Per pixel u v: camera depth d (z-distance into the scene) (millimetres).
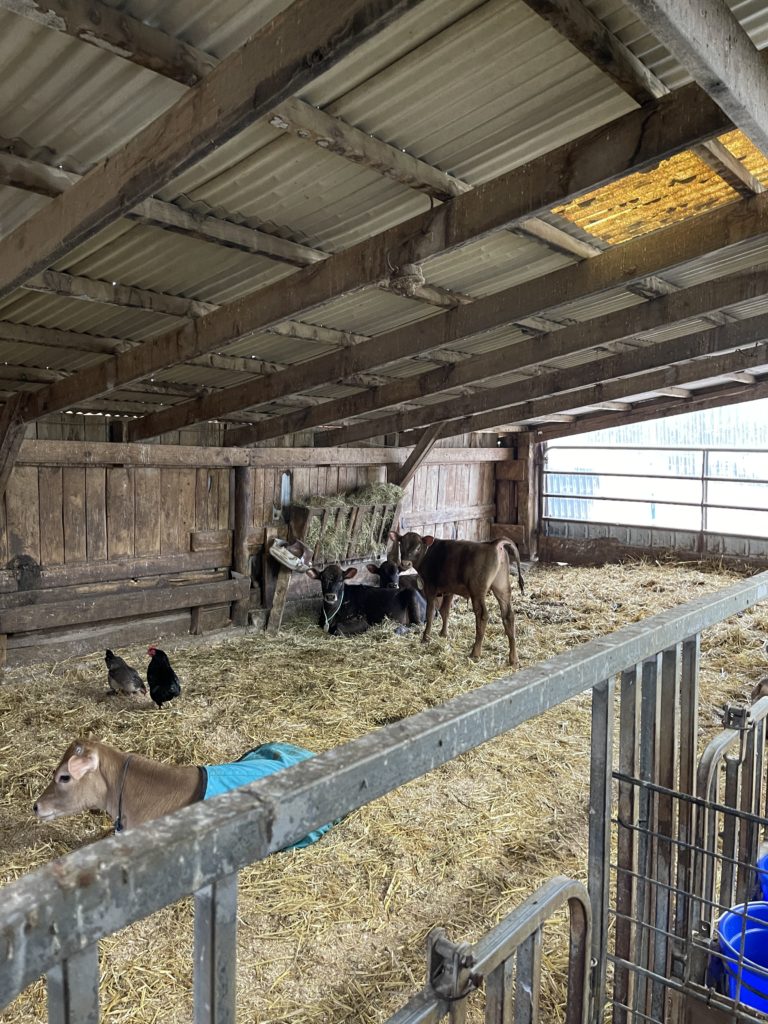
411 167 2740
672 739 1736
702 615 1767
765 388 9320
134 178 2162
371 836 3594
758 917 1837
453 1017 1024
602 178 2420
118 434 6875
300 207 3092
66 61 2121
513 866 3371
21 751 4484
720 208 3164
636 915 1800
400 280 3023
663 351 5828
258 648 6938
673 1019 1808
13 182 2566
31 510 5965
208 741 4703
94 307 4023
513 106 2529
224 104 1884
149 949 2771
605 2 2029
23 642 5992
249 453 7406
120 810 2959
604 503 11477
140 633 6746
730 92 1836
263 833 772
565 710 5285
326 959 2748
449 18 2068
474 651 6711
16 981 594
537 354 5227
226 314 3729
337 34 1622
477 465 11461
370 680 6031
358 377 6125
